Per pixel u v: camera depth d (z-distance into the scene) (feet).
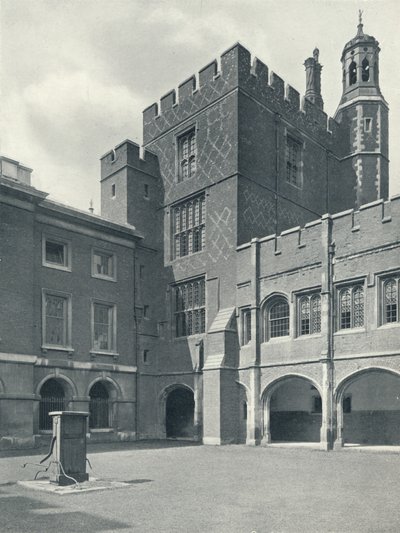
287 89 99.81
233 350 82.69
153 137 105.50
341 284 70.23
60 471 38.42
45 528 26.16
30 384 74.18
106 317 90.33
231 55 90.74
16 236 75.92
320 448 68.85
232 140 88.33
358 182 104.63
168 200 99.96
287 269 77.10
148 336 96.07
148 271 99.30
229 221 86.99
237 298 84.07
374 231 67.46
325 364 69.56
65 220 85.20
